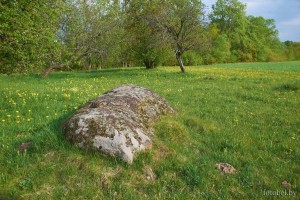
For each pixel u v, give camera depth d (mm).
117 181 5582
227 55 83250
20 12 12086
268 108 12727
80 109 8555
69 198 5062
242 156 7188
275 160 7090
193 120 9469
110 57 41250
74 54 31844
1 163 5980
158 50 38625
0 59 12930
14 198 5000
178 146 7312
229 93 16922
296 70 40969
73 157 5988
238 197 5527
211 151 7430
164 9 31547
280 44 104000
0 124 8781
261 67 51031
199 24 31406
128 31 41406
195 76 29172
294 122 10398
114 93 9461
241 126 9898
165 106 10031
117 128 6398
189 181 5816
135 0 40875
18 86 19438
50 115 9953
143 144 6508
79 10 32219
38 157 6004
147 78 27422
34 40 12438
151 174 5914
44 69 28734
